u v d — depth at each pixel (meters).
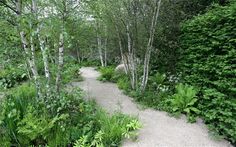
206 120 6.40
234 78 5.53
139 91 9.14
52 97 6.04
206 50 6.71
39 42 6.21
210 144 5.38
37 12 6.16
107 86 11.95
